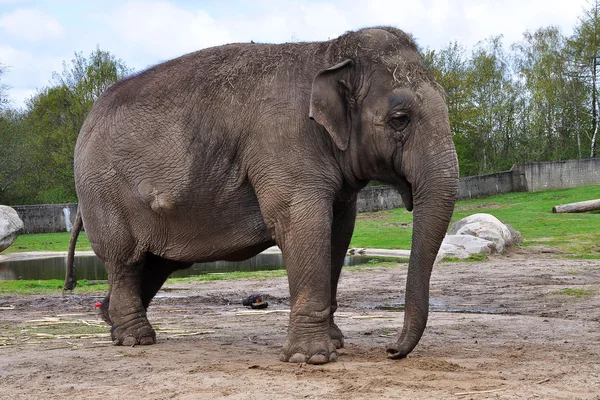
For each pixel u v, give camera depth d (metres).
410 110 6.34
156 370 6.38
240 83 7.00
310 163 6.55
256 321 10.22
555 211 35.53
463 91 56.53
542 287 14.52
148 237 7.64
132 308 8.03
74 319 10.73
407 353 6.30
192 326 9.71
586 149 57.94
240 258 7.47
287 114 6.63
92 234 7.98
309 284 6.48
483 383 5.59
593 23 56.41
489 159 61.25
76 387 5.82
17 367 6.77
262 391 5.41
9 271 21.64
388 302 13.12
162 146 7.34
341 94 6.51
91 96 52.06
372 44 6.57
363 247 26.05
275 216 6.63
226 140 7.00
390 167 6.52
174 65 7.64
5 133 48.91
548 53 61.03
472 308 11.99
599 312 10.91
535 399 5.07
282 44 7.11
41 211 41.69
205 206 7.20
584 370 6.16
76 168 8.09
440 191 6.20
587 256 20.95
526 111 61.06
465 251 20.45
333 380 5.70
